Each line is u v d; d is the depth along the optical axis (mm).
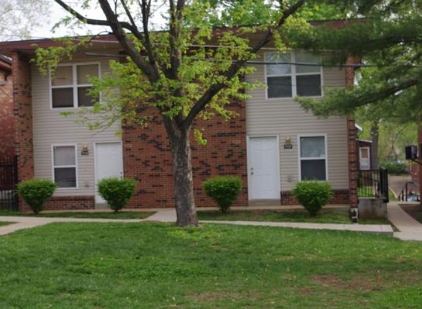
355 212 17703
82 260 10766
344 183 19469
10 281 9133
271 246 12422
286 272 10102
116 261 10719
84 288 8719
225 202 18344
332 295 8391
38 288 8703
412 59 12180
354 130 18609
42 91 20875
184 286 9008
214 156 19875
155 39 14359
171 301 8055
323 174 19609
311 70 19562
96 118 20422
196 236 13109
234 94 14609
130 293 8477
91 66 20688
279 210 18656
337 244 12820
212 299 8211
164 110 14094
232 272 10086
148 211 19234
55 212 19750
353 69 18281
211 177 19828
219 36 17141
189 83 14727
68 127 20766
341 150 19484
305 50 11898
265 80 19719
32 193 19109
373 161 43656
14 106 20047
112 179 19031
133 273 9891
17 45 19688
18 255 10938
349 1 11242
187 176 14453
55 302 7934
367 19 11492
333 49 11625
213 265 10609
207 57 17609
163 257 11148
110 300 8047
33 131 20938
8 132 24391
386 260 11203
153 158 20250
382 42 11352
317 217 17609
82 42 14156
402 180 52719
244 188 19734
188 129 14492
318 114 14070
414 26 11086
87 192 20688
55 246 11852
